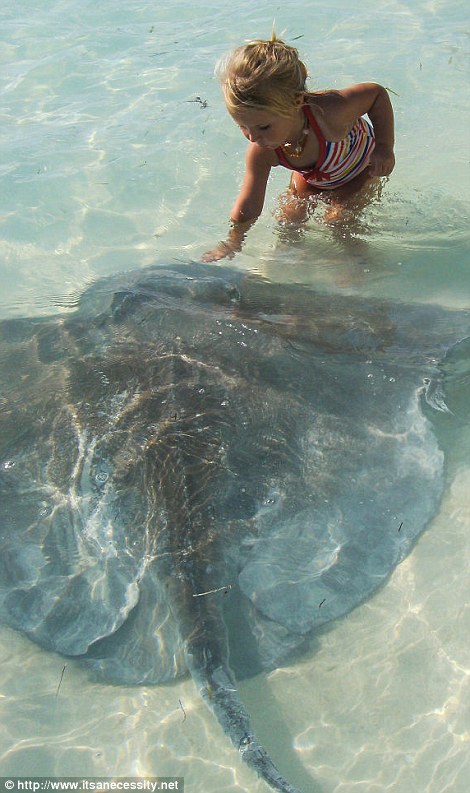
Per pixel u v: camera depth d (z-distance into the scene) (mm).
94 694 1038
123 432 1244
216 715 953
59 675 1057
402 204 1956
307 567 1107
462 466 1260
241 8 3143
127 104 2510
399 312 1516
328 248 1814
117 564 1121
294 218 1896
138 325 1433
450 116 2336
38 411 1304
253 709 1010
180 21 3055
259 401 1278
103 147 2297
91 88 2619
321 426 1257
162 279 1622
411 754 958
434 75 2541
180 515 1132
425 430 1276
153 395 1283
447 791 922
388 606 1087
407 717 990
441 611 1083
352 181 1836
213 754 977
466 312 1514
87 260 1856
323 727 991
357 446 1239
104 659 1051
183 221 1986
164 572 1090
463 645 1050
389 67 2598
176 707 1019
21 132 2400
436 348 1420
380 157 1754
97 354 1388
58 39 2953
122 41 2912
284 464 1204
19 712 1028
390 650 1049
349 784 939
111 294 1543
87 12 3184
